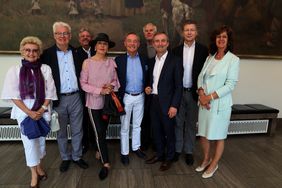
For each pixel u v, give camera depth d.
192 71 2.56
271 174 2.52
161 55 2.41
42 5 3.12
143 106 2.65
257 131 3.58
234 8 3.43
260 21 3.54
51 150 2.99
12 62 3.31
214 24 3.42
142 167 2.61
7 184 2.25
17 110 2.08
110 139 3.30
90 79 2.28
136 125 2.71
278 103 3.97
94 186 2.25
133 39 2.36
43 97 2.08
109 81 2.32
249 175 2.49
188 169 2.58
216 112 2.26
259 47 3.62
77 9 3.17
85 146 2.93
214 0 3.35
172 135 2.54
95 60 2.30
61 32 2.17
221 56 2.30
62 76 2.29
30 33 3.17
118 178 2.38
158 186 2.26
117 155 2.89
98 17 3.22
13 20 3.12
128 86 2.51
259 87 3.86
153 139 2.77
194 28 2.48
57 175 2.42
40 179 2.33
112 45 2.45
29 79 2.01
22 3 3.09
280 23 3.59
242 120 3.48
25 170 2.50
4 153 2.88
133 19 3.27
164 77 2.38
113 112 2.29
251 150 3.10
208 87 2.29
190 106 2.63
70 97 2.36
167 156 2.60
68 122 2.61
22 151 2.94
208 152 2.54
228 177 2.44
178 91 2.39
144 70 2.52
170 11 3.30
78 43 3.25
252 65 3.75
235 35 3.52
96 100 2.32
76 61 2.36
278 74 3.86
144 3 3.25
